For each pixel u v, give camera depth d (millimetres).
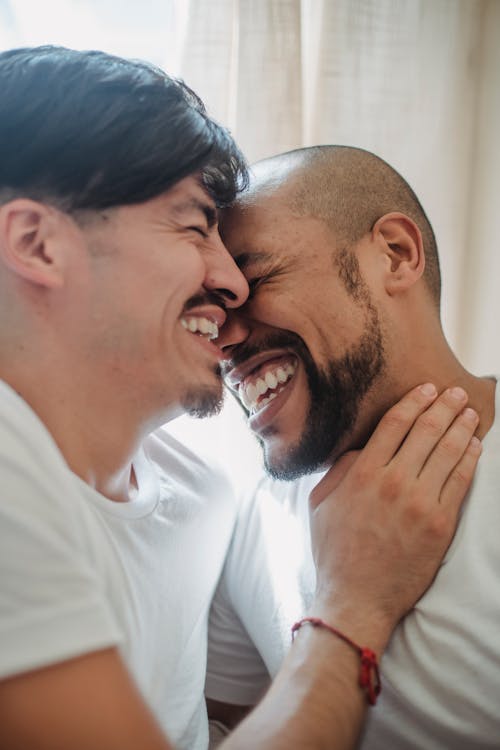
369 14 1295
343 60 1283
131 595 826
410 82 1340
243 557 1143
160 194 803
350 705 756
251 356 1009
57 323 775
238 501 1213
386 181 1037
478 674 800
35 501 620
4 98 760
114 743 561
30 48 808
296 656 808
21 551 582
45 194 756
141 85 797
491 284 1491
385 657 856
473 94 1408
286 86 1239
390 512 859
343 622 817
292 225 968
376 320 964
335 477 969
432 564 854
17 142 751
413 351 983
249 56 1230
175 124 802
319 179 994
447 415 915
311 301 955
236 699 1189
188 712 958
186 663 968
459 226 1434
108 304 777
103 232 771
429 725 826
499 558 834
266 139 1246
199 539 1022
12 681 562
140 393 820
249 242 971
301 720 719
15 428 656
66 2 1289
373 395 975
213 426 1343
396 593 844
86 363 791
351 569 855
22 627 567
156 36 1337
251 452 1335
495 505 867
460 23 1378
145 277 788
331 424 979
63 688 566
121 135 767
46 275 753
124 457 853
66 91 764
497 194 1471
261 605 1079
